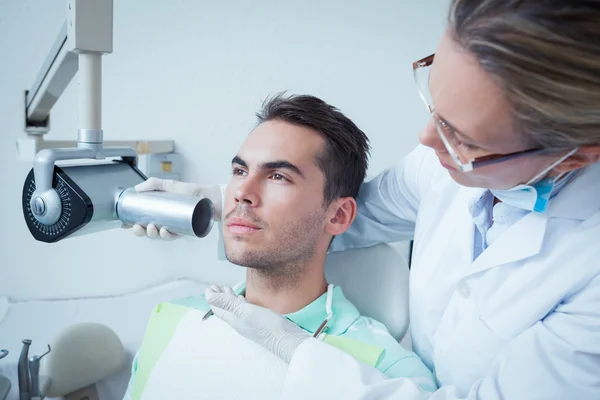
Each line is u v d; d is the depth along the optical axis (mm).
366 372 812
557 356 682
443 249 921
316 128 978
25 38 1747
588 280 725
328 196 998
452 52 545
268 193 936
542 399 671
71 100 1810
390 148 1818
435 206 966
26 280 1896
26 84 1777
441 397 759
